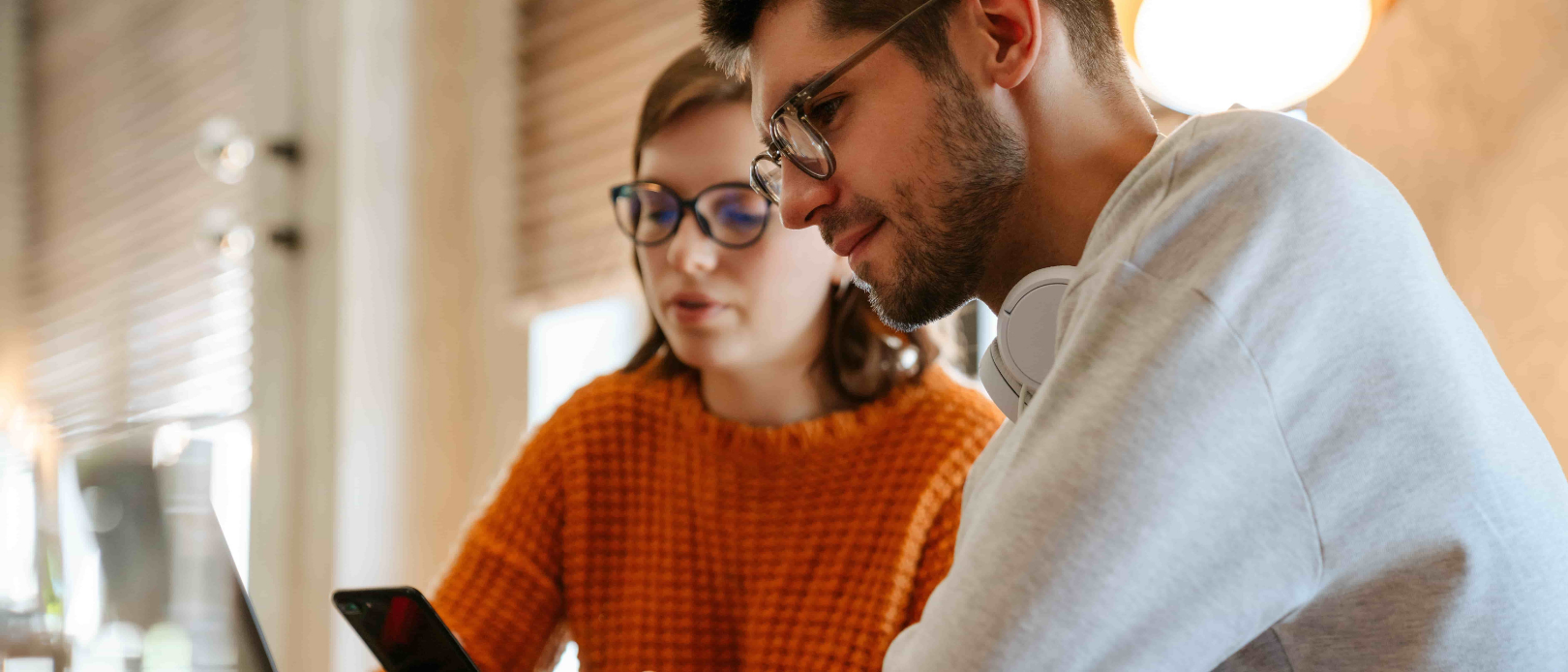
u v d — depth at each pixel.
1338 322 0.50
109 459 0.93
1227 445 0.48
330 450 1.94
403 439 1.99
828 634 0.85
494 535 0.99
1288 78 0.90
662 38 1.78
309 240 2.06
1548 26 0.88
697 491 0.94
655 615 0.92
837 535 0.89
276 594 1.98
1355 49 0.90
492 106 2.04
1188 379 0.49
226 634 0.83
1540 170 0.88
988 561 0.50
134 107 2.68
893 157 0.64
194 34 2.48
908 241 0.65
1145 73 0.91
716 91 0.90
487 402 2.00
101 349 2.67
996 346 0.68
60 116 2.96
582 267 1.83
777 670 0.87
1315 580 0.50
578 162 1.88
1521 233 0.89
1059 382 0.53
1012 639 0.48
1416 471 0.50
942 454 0.87
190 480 0.88
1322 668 0.53
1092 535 0.48
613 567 0.96
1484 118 0.91
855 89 0.65
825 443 0.92
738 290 0.90
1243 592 0.49
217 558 0.85
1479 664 0.51
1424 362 0.51
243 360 2.19
